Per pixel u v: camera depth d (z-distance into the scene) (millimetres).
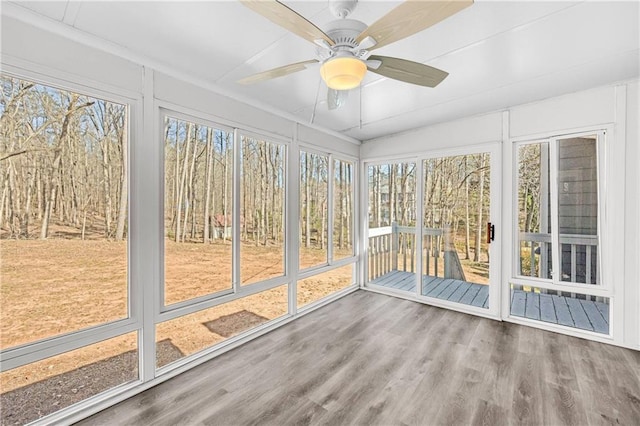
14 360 1666
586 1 1643
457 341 2881
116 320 2090
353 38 1471
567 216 3051
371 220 4691
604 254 2852
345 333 3096
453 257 3803
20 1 1575
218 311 2842
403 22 1268
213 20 1768
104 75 1993
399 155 4258
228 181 2861
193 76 2477
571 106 2932
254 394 2092
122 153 2131
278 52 2135
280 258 3414
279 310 3426
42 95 1805
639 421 1795
